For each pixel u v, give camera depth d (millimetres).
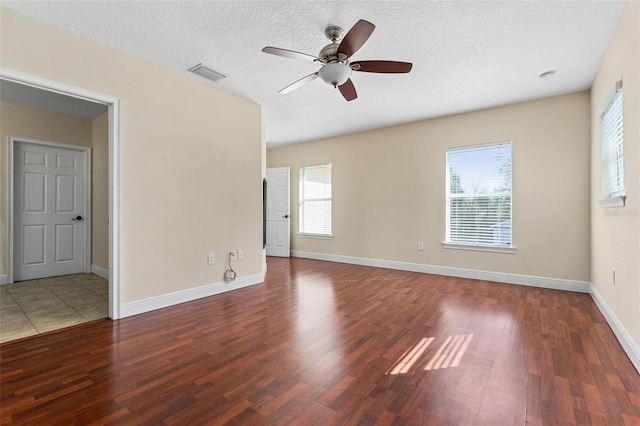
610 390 1759
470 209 4652
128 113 2945
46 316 2967
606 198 2793
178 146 3363
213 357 2170
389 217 5410
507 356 2176
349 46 2199
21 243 4395
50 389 1777
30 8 2268
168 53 2928
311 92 3877
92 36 2641
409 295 3715
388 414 1563
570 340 2432
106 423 1499
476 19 2402
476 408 1608
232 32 2586
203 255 3629
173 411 1590
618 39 2436
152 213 3145
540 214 4094
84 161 4973
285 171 6648
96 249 4906
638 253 2008
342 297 3641
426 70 3244
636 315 2039
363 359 2137
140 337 2500
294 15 2359
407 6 2252
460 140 4668
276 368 2021
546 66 3164
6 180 4191
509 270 4316
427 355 2195
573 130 3871
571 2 2217
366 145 5672
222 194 3836
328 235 6199
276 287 4109
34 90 3766
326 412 1582
